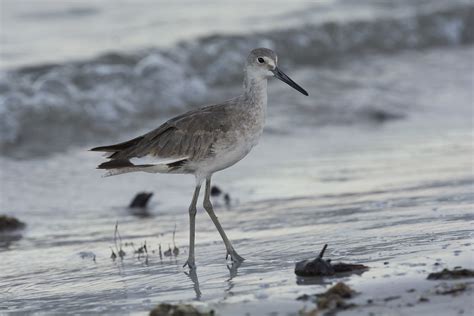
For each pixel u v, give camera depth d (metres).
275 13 29.09
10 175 16.81
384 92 22.39
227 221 13.10
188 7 29.53
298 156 17.53
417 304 8.22
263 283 9.45
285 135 19.20
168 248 11.74
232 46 25.30
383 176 15.38
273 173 16.28
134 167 10.95
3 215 13.74
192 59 24.45
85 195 15.57
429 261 9.58
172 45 24.73
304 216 12.82
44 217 14.30
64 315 9.09
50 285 10.35
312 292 8.93
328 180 15.48
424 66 25.45
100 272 10.76
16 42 25.14
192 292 9.48
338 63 25.94
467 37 29.72
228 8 29.52
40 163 17.73
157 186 16.05
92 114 20.75
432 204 12.65
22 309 9.41
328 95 22.09
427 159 16.55
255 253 10.94
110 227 13.48
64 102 20.81
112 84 22.17
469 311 7.99
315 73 24.11
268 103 21.25
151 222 13.63
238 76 24.52
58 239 12.88
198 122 10.98
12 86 21.11
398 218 11.94
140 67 22.98
